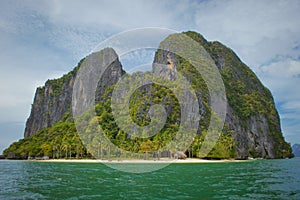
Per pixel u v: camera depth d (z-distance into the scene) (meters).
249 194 15.01
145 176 24.48
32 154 84.44
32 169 36.59
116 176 24.53
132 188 17.06
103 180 21.41
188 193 15.31
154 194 15.02
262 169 34.66
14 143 98.44
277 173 28.11
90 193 15.44
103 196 14.59
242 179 21.95
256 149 95.12
